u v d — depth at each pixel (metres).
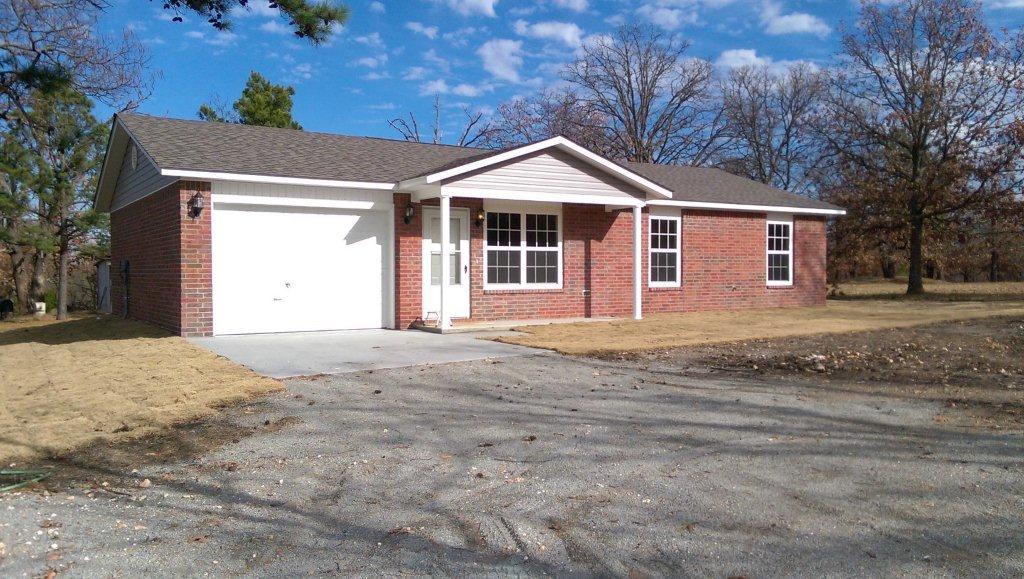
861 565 3.73
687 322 15.24
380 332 13.36
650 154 40.94
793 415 6.91
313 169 13.36
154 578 3.64
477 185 13.27
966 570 3.67
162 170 11.60
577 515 4.43
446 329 13.09
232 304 12.64
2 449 5.93
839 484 4.95
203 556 3.90
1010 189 26.17
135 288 15.68
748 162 42.59
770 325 14.59
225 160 12.70
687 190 18.89
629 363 9.92
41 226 20.91
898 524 4.25
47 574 3.66
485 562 3.82
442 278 13.08
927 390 8.07
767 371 9.33
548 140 13.83
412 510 4.55
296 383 8.32
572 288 16.17
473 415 6.89
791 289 20.17
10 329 18.00
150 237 14.27
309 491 4.91
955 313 17.52
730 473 5.20
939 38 27.08
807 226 20.44
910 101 28.28
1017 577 3.58
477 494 4.82
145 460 5.66
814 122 34.78
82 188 21.56
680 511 4.48
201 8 8.88
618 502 4.64
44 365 9.84
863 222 29.61
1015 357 10.28
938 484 4.93
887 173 29.17
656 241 17.88
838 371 9.33
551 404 7.36
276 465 5.45
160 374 8.78
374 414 6.92
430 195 13.48
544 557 3.87
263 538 4.15
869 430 6.37
